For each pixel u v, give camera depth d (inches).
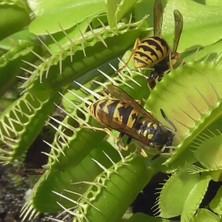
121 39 6.4
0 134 6.6
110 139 6.5
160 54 6.2
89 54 6.4
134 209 7.2
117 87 6.1
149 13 6.7
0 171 8.0
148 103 6.1
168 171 6.2
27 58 6.8
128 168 6.1
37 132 6.5
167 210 6.3
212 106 5.9
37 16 6.9
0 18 6.9
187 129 6.1
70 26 6.6
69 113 6.4
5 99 7.5
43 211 6.5
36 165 7.5
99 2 6.8
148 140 5.9
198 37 6.5
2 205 7.9
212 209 6.2
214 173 6.1
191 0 6.7
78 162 6.3
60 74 6.4
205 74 6.1
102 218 6.2
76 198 6.5
